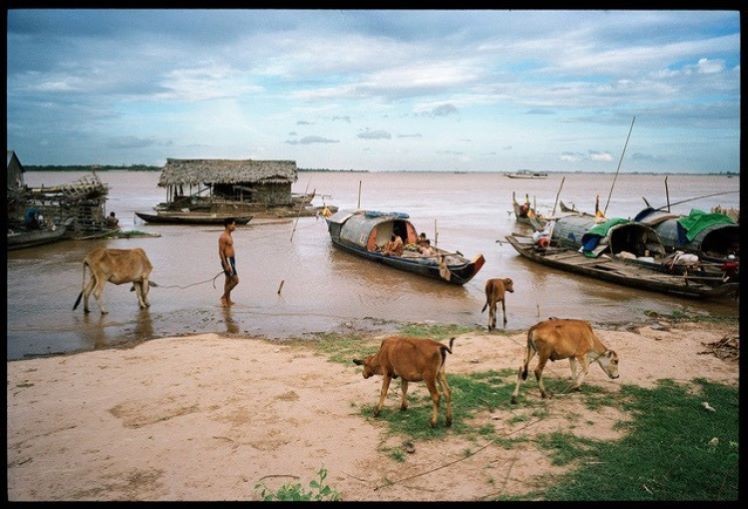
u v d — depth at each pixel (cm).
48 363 1111
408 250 2403
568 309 1661
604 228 2320
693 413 839
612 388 951
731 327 1434
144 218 3853
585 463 680
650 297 1822
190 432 784
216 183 4484
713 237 2319
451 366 1081
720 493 601
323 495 598
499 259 2542
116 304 1661
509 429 785
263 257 2539
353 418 830
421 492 618
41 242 2714
